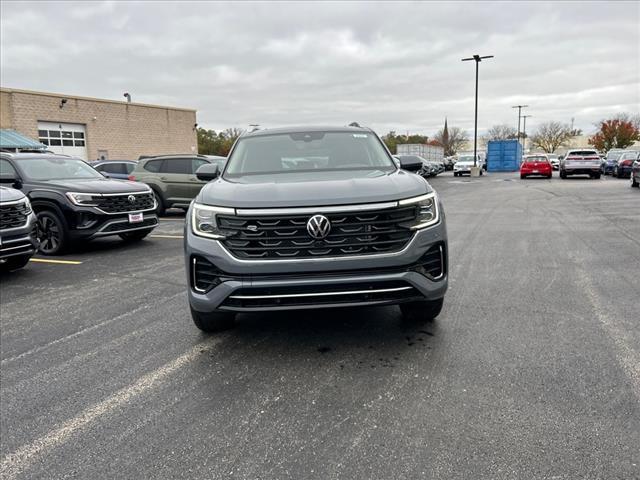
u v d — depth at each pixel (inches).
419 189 141.6
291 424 107.0
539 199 628.1
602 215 444.1
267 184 148.3
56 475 93.0
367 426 104.9
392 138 3875.5
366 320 169.3
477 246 306.8
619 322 161.6
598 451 93.4
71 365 142.7
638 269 235.8
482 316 171.0
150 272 263.6
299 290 130.0
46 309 201.2
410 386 121.8
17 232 254.4
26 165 343.3
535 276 226.5
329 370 132.4
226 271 132.3
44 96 1216.2
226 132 2783.0
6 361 147.7
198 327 161.2
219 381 128.6
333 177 158.9
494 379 123.7
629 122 3189.0
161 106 1546.5
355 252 130.9
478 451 94.8
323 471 90.9
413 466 91.2
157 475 91.8
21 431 108.7
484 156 2106.3
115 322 180.1
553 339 148.6
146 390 125.2
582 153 1107.9
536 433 99.9
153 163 538.0
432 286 137.0
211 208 137.6
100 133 1362.0
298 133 204.1
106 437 104.9
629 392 114.8
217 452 98.0
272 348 148.7
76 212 314.5
